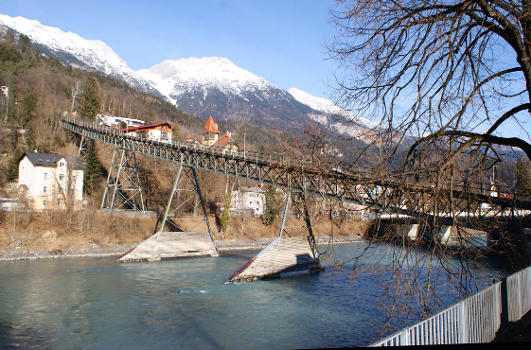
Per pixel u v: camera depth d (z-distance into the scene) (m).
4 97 90.12
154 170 76.50
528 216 9.04
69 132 81.94
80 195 60.88
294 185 27.67
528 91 6.98
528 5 6.65
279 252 36.25
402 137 7.43
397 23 7.45
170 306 25.58
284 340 19.66
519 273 12.98
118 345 19.03
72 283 31.17
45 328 21.05
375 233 8.60
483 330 10.29
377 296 28.08
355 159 8.03
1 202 53.28
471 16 7.22
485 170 7.68
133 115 144.62
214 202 72.31
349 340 19.52
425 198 7.38
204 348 18.73
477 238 9.29
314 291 30.08
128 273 35.84
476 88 6.85
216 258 46.69
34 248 44.53
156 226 56.34
